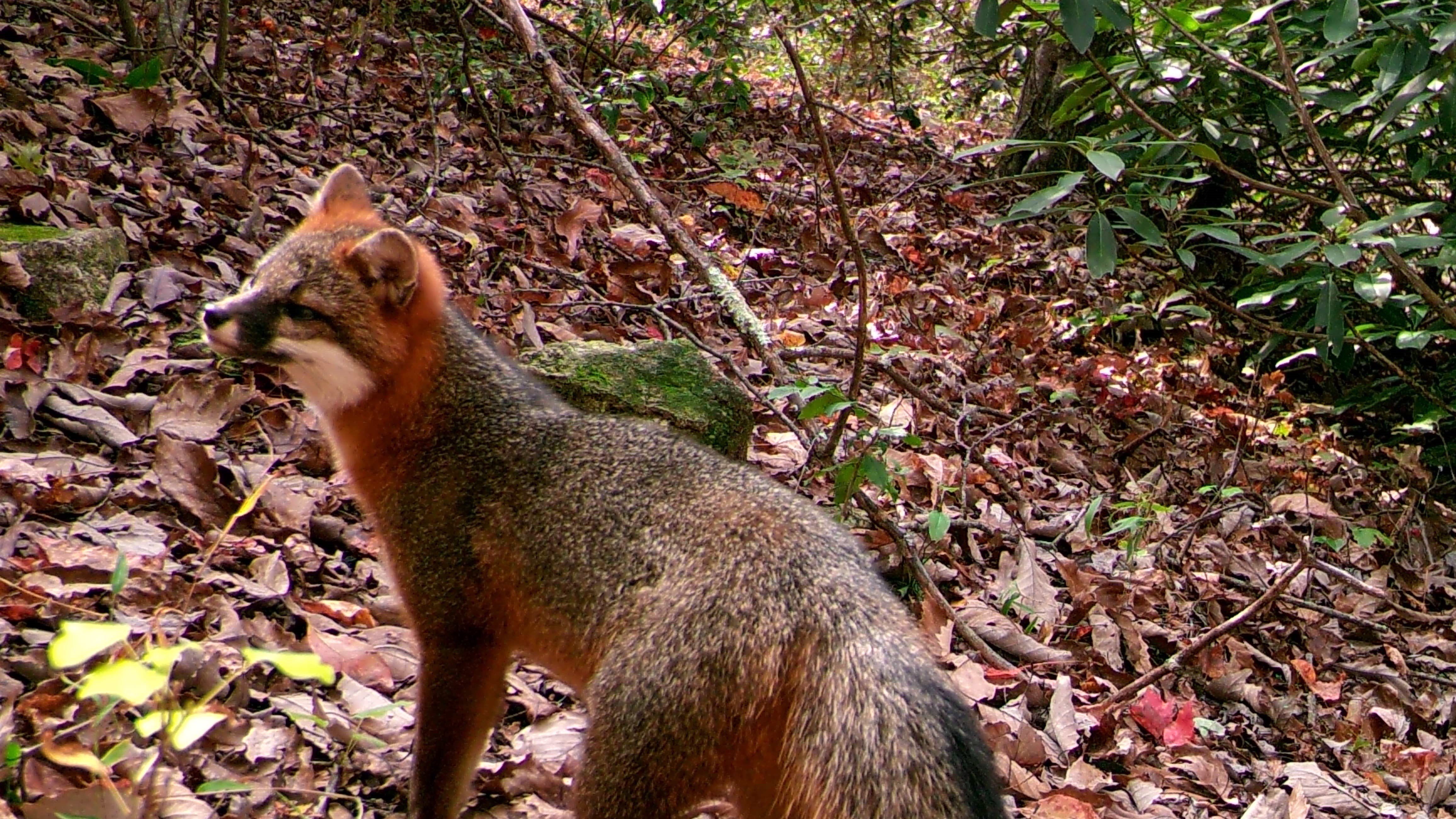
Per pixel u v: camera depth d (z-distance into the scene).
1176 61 2.88
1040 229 3.93
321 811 1.84
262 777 1.85
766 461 2.50
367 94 3.31
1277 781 2.22
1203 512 2.71
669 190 3.41
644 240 2.93
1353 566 2.69
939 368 2.87
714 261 2.84
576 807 1.75
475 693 1.87
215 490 2.11
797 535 1.77
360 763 1.91
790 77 5.67
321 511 2.17
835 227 3.49
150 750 1.79
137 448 2.15
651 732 1.72
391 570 1.91
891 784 1.68
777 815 1.75
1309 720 2.36
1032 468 2.70
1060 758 2.14
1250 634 2.49
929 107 5.84
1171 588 2.51
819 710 1.71
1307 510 2.72
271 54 3.22
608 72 3.49
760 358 2.67
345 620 2.04
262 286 1.89
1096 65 2.69
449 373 1.91
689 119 3.94
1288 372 3.38
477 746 1.88
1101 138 2.80
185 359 2.31
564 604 1.82
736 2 4.16
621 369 2.37
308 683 1.94
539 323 2.61
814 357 2.68
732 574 1.75
